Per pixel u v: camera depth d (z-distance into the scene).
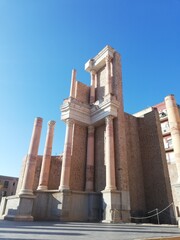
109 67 24.31
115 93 22.62
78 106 22.22
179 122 12.97
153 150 22.06
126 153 19.72
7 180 57.88
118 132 19.72
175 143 12.31
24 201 14.66
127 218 15.88
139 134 24.53
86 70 28.25
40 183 19.59
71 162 20.34
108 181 16.89
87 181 19.61
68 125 20.53
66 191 16.31
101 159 20.53
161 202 19.06
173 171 26.16
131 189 19.95
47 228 7.54
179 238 5.26
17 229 6.60
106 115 20.28
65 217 15.34
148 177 21.39
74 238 4.51
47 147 21.61
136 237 4.89
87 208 16.97
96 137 22.53
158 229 8.38
